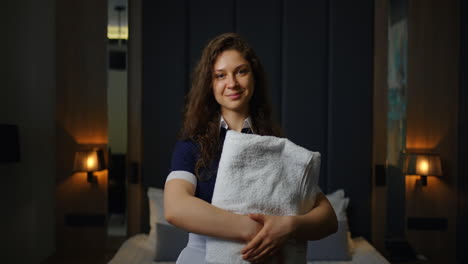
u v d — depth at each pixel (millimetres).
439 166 2838
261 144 939
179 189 945
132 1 2887
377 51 2920
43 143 2943
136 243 2672
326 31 2906
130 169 2906
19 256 2973
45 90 2932
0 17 2904
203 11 2879
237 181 930
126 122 2895
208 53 1079
